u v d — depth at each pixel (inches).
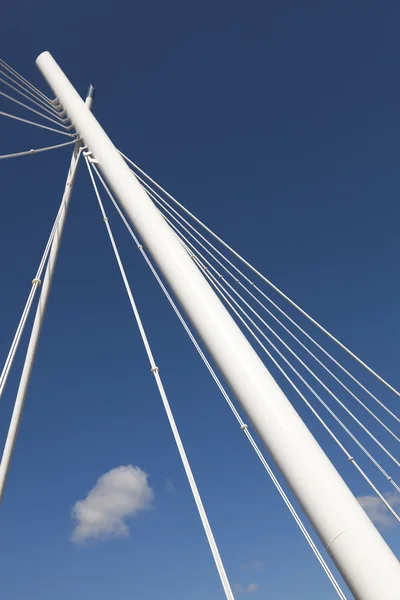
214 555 195.0
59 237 428.5
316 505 170.7
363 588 154.2
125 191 305.6
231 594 182.9
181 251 265.7
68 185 418.0
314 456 180.7
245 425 252.7
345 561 159.8
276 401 197.5
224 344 220.5
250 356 215.3
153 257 271.6
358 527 162.7
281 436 187.3
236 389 208.8
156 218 284.2
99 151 342.6
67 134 409.1
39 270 390.6
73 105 383.2
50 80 413.4
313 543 208.2
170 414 247.0
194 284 247.0
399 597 148.6
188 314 241.6
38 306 426.9
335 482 174.4
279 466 185.6
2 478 386.0
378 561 155.3
